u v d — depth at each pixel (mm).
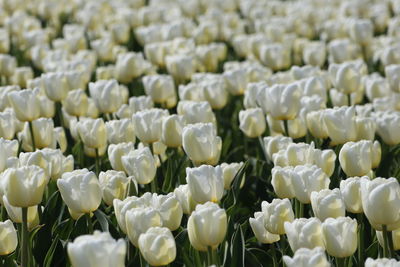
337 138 7258
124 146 6984
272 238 5797
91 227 5988
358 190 5574
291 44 14031
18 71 11492
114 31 14531
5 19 16891
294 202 6691
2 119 7699
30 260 5992
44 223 6359
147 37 13930
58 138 8391
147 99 8883
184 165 7613
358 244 5883
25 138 8070
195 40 14453
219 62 13219
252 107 9047
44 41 14328
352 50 12945
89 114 9453
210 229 5023
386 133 7648
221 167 6164
